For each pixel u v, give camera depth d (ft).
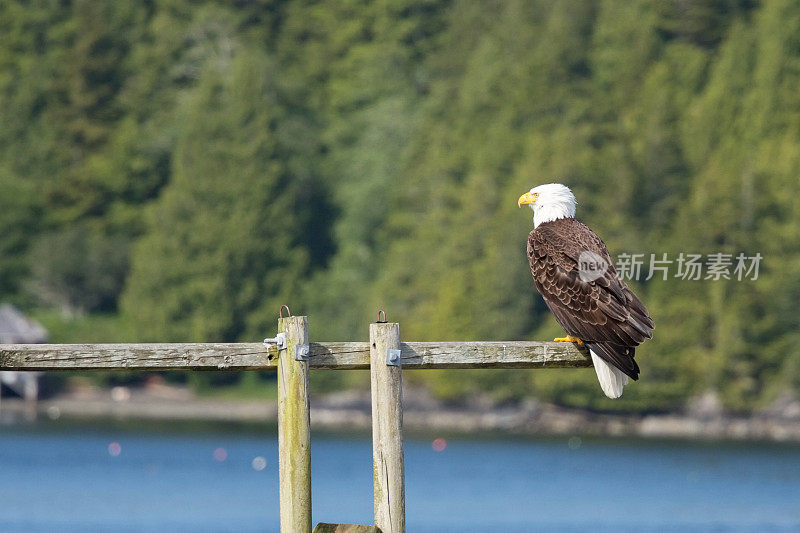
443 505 140.97
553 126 324.80
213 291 318.65
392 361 31.73
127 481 162.09
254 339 320.70
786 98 291.58
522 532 118.52
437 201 321.73
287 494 31.04
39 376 297.12
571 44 344.28
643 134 289.74
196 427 264.93
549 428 262.88
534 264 36.88
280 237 331.36
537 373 266.16
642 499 147.74
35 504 136.46
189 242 323.98
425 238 304.50
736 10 355.36
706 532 120.47
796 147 263.08
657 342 248.11
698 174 269.64
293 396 31.07
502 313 271.90
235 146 338.13
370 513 123.95
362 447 218.79
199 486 156.15
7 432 243.40
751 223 240.94
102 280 349.82
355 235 347.77
